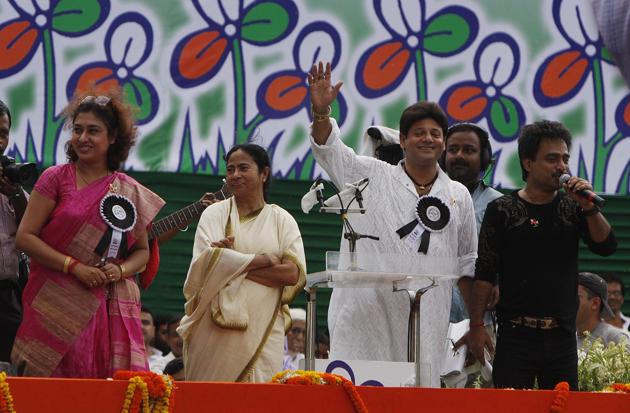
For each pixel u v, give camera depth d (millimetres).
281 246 18047
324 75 19016
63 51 27453
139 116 27500
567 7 28984
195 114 27688
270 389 14219
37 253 15602
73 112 16453
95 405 13391
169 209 27312
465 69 28531
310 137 19156
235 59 27906
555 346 17734
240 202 18406
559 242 17953
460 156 21969
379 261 16359
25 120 27156
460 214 19531
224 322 17359
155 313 27438
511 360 17766
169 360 25391
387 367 16703
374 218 18984
